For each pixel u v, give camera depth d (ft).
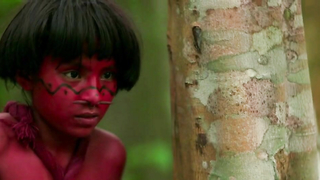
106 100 7.77
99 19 7.63
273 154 7.31
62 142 8.24
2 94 12.69
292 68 8.13
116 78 8.03
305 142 8.16
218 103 7.30
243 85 7.22
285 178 7.50
